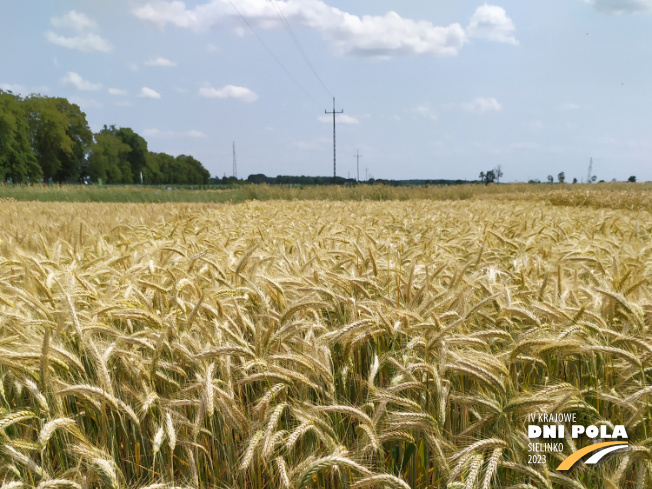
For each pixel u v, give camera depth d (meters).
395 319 2.90
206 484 2.40
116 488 1.87
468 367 2.30
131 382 2.68
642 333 2.72
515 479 2.24
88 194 37.81
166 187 82.19
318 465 1.88
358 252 4.64
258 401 2.48
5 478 2.15
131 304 3.07
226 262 4.30
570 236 7.19
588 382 2.74
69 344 2.84
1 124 73.06
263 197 40.69
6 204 20.47
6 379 2.66
